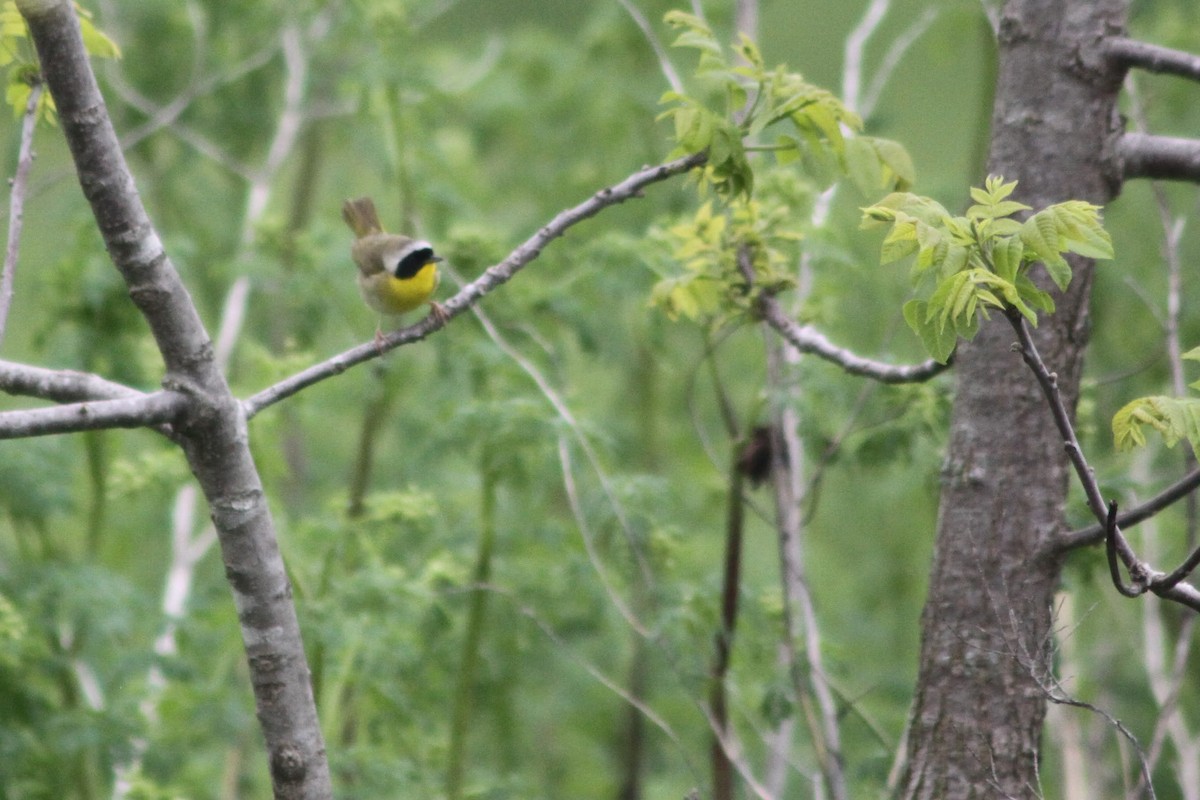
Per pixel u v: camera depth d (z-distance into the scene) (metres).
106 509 12.38
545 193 14.47
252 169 16.08
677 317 8.54
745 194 6.78
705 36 6.92
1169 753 10.99
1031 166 6.45
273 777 5.84
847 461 9.37
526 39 15.33
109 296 10.56
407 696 10.52
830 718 8.19
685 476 14.23
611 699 12.98
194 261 13.92
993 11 8.72
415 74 11.45
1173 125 13.12
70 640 10.88
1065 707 8.31
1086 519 8.05
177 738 10.43
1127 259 12.93
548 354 10.41
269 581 5.77
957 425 6.52
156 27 15.73
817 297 9.85
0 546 11.48
